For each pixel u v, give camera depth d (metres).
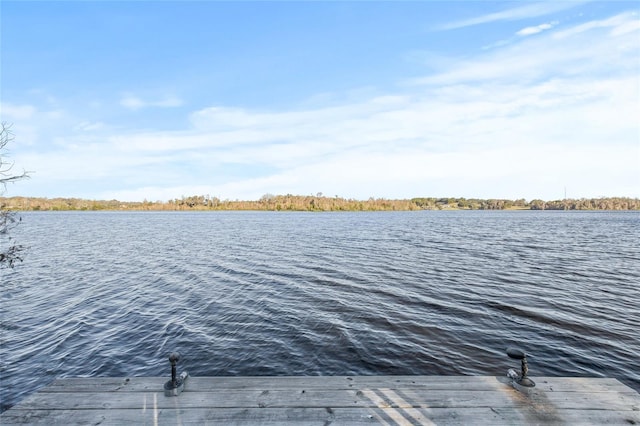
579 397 3.67
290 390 3.84
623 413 3.40
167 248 26.39
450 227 51.28
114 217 103.88
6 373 6.46
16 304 11.10
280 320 9.28
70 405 3.58
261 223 65.56
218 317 9.63
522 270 15.86
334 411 3.46
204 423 3.27
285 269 16.97
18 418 3.36
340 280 14.18
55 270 17.12
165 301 11.38
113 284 14.00
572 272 15.30
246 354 7.15
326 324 8.86
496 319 9.02
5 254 6.37
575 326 8.45
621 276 14.40
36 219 87.44
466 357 6.82
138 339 8.09
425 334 8.05
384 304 10.55
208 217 102.44
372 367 6.46
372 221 72.38
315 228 49.59
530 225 56.12
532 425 3.23
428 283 13.33
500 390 3.82
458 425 3.23
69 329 8.78
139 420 3.32
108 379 4.09
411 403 3.58
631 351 7.02
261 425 3.24
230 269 17.19
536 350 7.09
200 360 6.93
